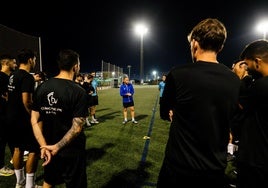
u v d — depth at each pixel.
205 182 1.56
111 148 5.97
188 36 1.84
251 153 1.94
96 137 7.07
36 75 5.29
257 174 1.90
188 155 1.57
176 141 1.63
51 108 2.42
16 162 3.58
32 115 2.54
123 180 4.15
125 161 5.07
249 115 1.98
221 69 1.62
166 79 1.72
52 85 2.42
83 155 2.55
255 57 1.99
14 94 3.50
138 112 12.17
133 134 7.47
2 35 7.25
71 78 2.56
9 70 4.48
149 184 4.01
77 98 2.41
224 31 1.67
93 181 4.09
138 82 58.19
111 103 16.02
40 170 4.51
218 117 1.58
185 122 1.60
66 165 2.46
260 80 1.89
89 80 9.12
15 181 4.02
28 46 8.72
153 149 5.91
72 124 2.41
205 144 1.55
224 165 1.61
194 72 1.59
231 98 1.61
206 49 1.66
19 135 3.46
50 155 2.29
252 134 1.95
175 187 1.63
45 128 2.48
